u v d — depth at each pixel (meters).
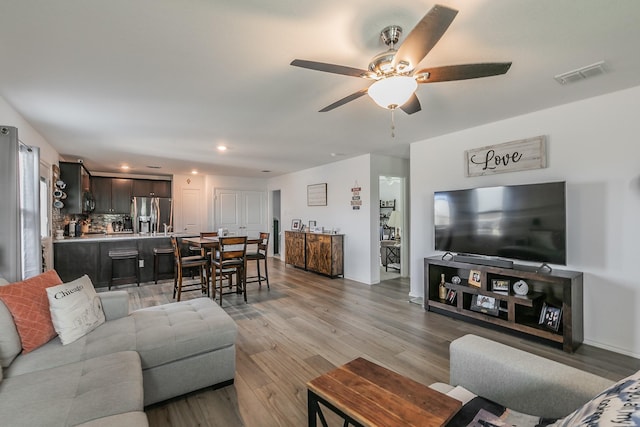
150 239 5.38
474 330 3.16
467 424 1.16
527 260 2.95
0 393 1.37
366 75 1.72
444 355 2.62
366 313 3.71
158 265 5.39
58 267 4.68
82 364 1.65
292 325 3.32
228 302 4.16
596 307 2.72
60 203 4.66
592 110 2.72
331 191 6.17
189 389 2.02
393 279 5.67
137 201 7.14
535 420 1.19
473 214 3.39
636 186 2.51
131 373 1.57
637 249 2.51
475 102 2.81
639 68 2.15
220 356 2.14
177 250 4.13
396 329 3.20
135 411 1.29
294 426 1.77
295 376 2.30
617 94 2.59
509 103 2.83
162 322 2.19
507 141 3.29
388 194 8.09
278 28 1.67
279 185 8.23
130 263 5.21
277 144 4.48
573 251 2.84
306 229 6.80
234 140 4.21
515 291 3.06
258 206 8.97
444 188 3.92
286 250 7.10
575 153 2.82
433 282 3.84
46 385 1.44
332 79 2.30
